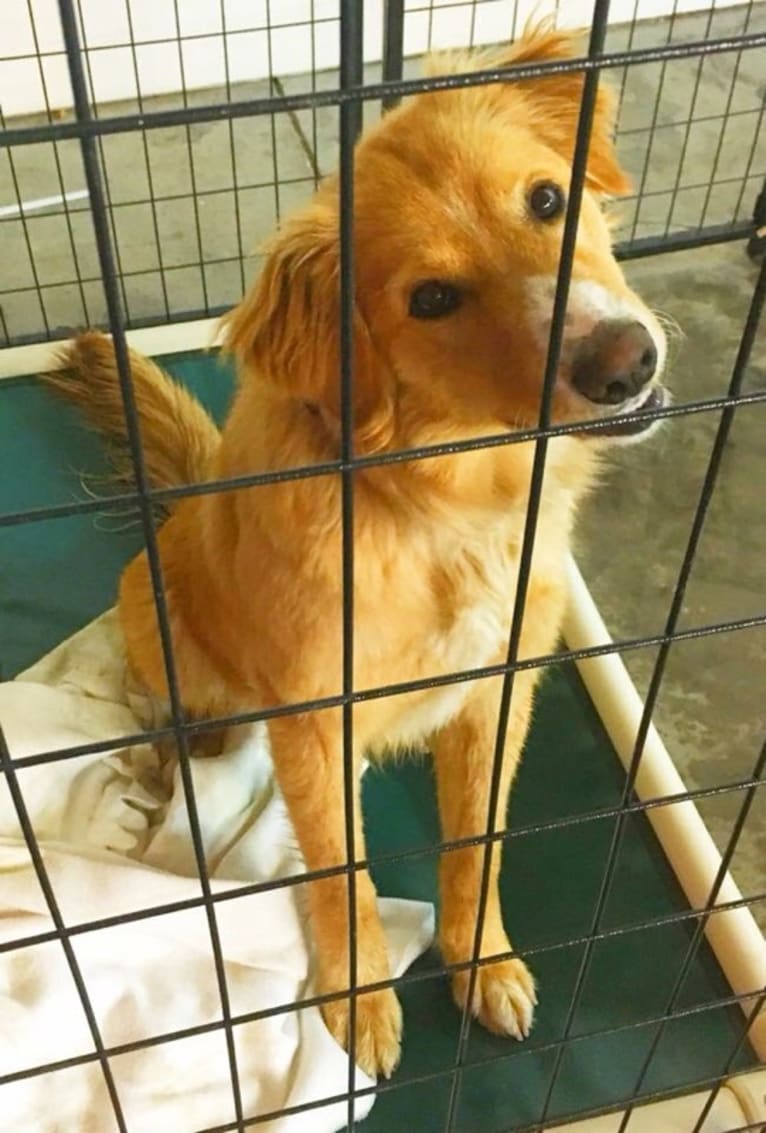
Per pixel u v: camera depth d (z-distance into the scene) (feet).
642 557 2.63
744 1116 1.72
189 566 1.88
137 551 2.47
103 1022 1.72
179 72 3.85
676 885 2.02
